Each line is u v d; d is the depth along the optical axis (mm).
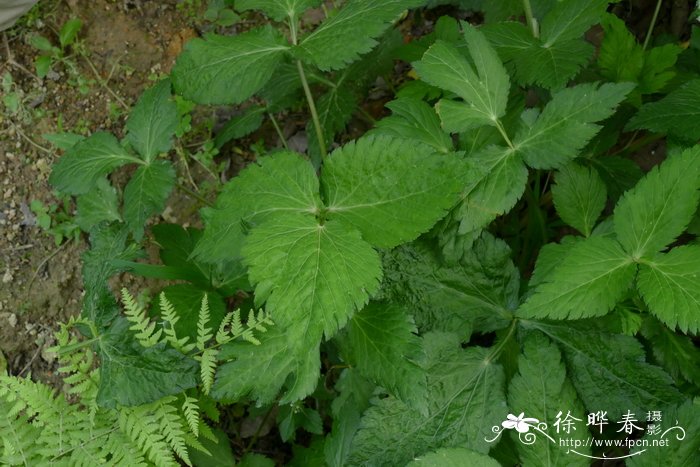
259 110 1015
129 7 1084
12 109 1023
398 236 716
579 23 815
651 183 720
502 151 756
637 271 726
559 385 740
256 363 748
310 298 689
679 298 699
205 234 743
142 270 815
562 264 724
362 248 703
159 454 757
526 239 913
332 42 781
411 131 791
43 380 954
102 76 1058
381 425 745
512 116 815
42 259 988
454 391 755
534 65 808
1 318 965
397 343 742
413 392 729
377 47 992
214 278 866
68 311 979
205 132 1057
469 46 759
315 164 966
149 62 1070
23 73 1041
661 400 744
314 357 729
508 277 783
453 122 757
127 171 1029
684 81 868
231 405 953
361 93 1007
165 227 894
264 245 704
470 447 742
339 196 735
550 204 976
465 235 766
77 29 1048
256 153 1053
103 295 785
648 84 852
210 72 799
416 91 894
